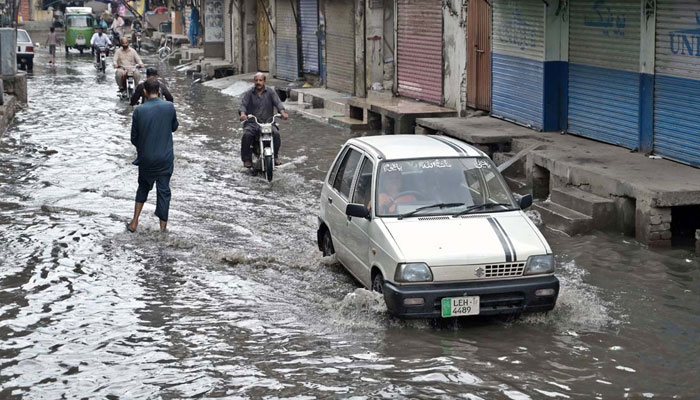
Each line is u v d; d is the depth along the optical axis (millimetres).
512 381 7137
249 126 15875
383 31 23781
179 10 52375
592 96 14945
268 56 34000
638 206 11117
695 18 12211
